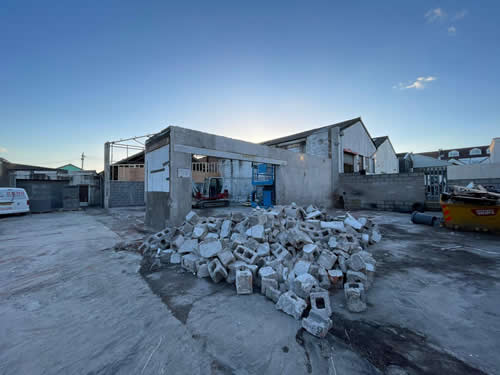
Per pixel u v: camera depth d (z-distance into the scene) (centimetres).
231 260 346
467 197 667
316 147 1675
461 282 327
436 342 203
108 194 1662
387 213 1148
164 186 696
